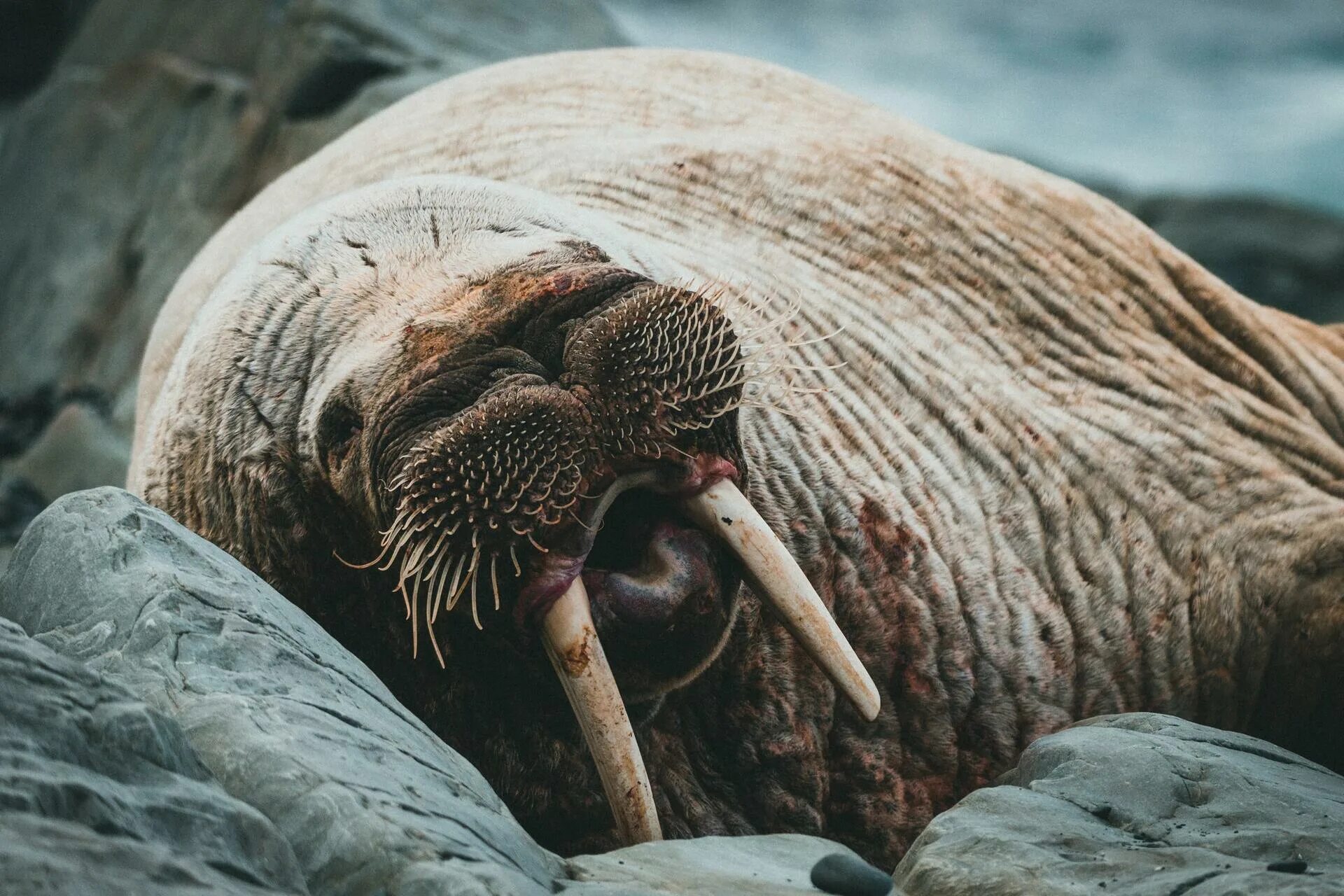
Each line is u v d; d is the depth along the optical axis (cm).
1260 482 2342
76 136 4994
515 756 1733
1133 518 2236
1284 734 2192
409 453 1463
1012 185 2675
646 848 1405
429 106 2892
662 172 2453
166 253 4534
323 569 1705
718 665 1831
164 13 5141
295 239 1839
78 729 1060
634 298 1486
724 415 1541
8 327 4797
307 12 4522
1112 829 1352
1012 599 2088
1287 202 8394
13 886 877
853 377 2156
